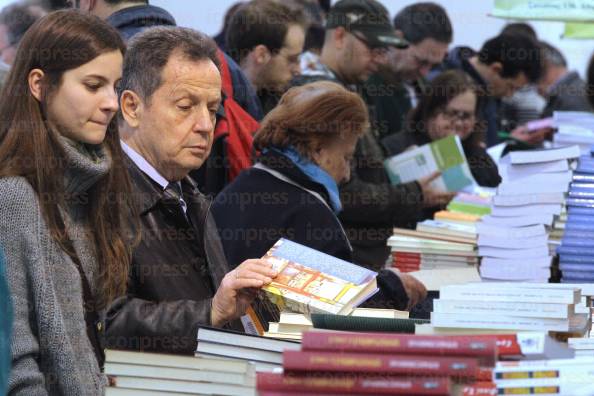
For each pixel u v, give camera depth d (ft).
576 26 51.19
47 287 22.48
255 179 32.17
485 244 38.83
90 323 24.16
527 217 38.42
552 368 19.98
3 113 23.36
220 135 38.17
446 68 55.47
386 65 49.52
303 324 24.80
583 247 36.52
